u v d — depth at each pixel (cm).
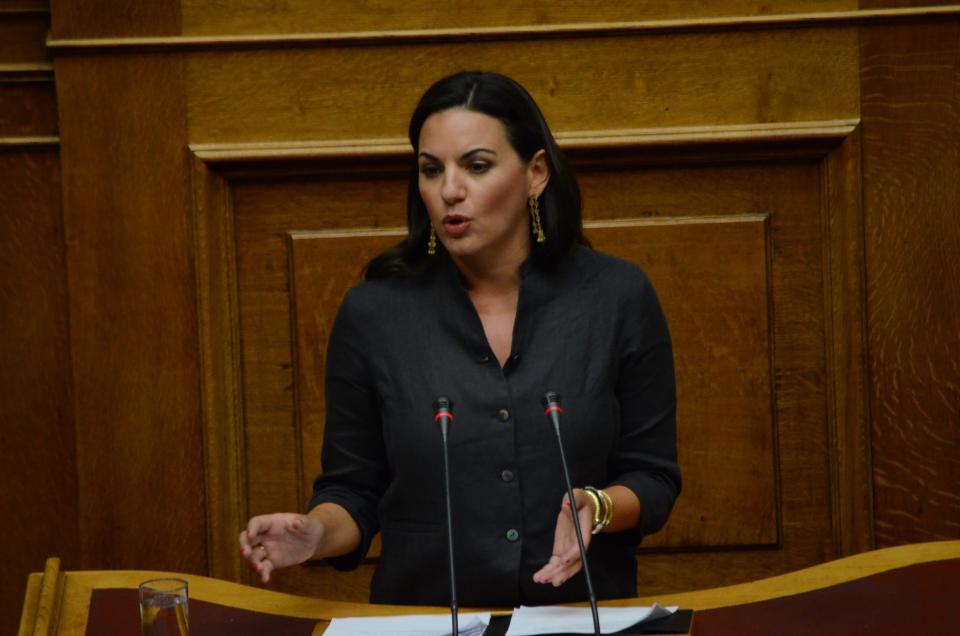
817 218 1323
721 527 1338
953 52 1291
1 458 1359
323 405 1342
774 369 1329
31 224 1345
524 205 912
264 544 823
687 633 789
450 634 791
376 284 948
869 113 1300
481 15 1302
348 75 1305
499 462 885
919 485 1320
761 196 1324
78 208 1320
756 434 1331
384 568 916
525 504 886
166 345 1327
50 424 1359
